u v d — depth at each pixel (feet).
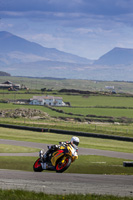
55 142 291.58
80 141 316.40
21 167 141.90
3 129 416.26
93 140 329.72
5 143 272.31
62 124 528.63
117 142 319.06
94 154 223.71
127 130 439.22
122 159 201.77
